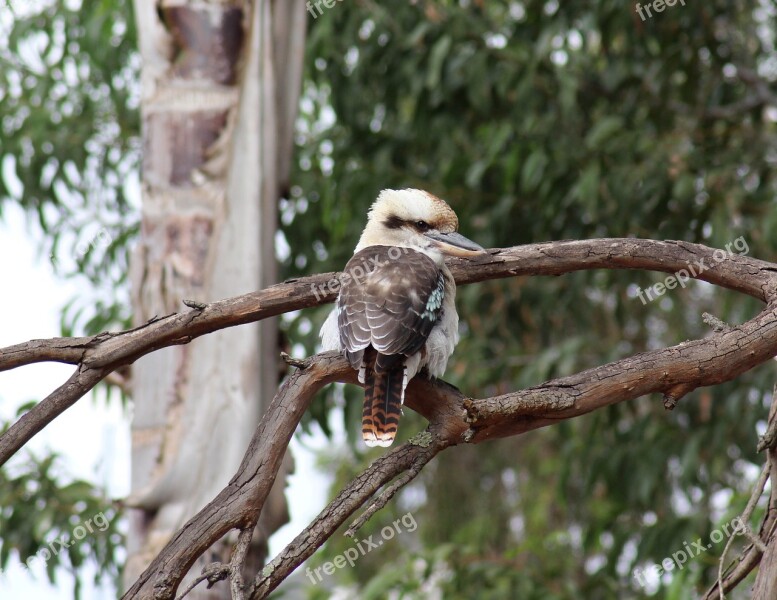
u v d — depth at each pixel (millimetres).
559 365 11312
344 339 5652
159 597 4422
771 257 11586
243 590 4426
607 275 12156
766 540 5008
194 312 5262
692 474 11078
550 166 11531
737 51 13102
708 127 12812
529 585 11422
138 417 8461
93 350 5004
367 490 4758
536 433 13766
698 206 11859
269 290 5535
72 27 13094
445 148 12383
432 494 13875
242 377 8414
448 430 5105
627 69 12133
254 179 8914
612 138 11891
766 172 11992
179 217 8812
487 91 11680
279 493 8508
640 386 5227
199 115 8945
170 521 8297
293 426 4898
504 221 11820
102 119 13406
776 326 5379
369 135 12445
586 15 12086
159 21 9062
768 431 5117
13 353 4898
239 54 9086
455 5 12023
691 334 13273
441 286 6148
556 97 12367
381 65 12266
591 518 13266
